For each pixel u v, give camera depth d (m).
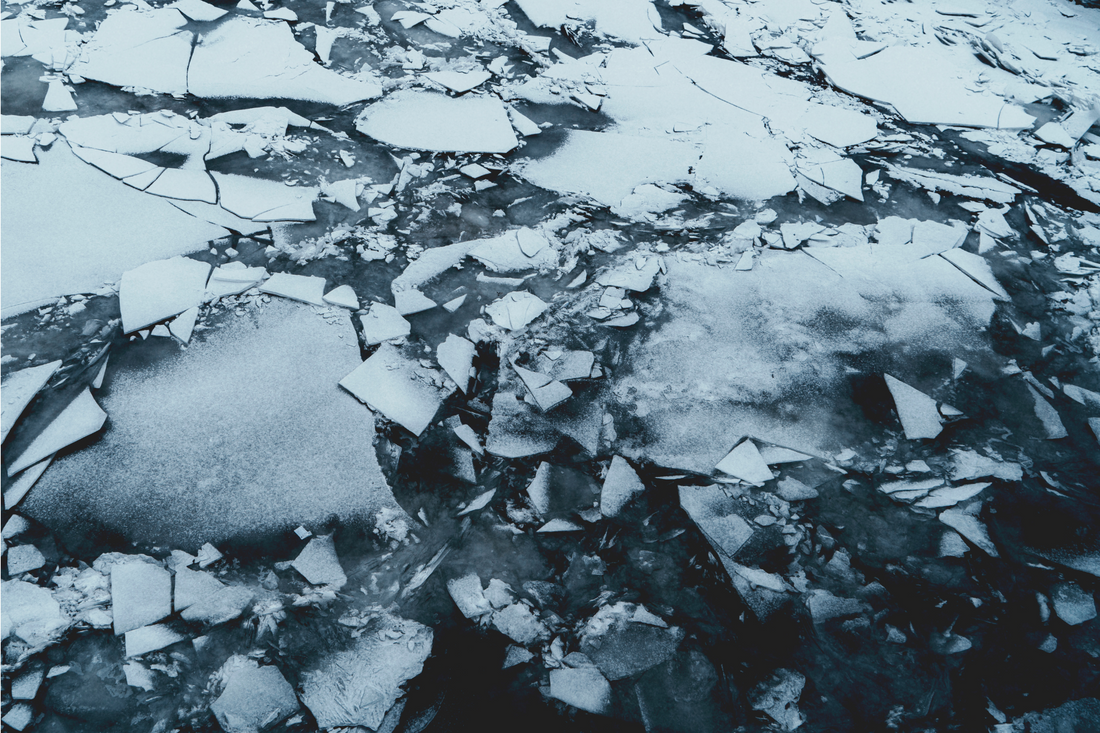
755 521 2.49
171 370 2.77
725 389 2.95
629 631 2.20
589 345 3.06
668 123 4.42
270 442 2.59
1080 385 3.12
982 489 2.66
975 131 4.61
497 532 2.42
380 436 2.66
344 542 2.36
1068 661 2.21
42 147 3.58
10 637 2.02
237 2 4.80
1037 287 3.56
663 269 3.45
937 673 2.16
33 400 2.61
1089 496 2.67
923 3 5.86
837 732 2.03
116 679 1.98
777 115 4.57
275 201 3.51
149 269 3.10
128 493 2.41
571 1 5.38
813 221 3.84
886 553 2.45
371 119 4.09
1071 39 5.52
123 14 4.51
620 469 2.62
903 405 2.95
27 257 3.07
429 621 2.19
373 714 1.96
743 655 2.17
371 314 3.07
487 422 2.73
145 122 3.80
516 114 4.29
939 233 3.82
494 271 3.35
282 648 2.08
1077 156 4.45
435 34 4.83
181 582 2.19
